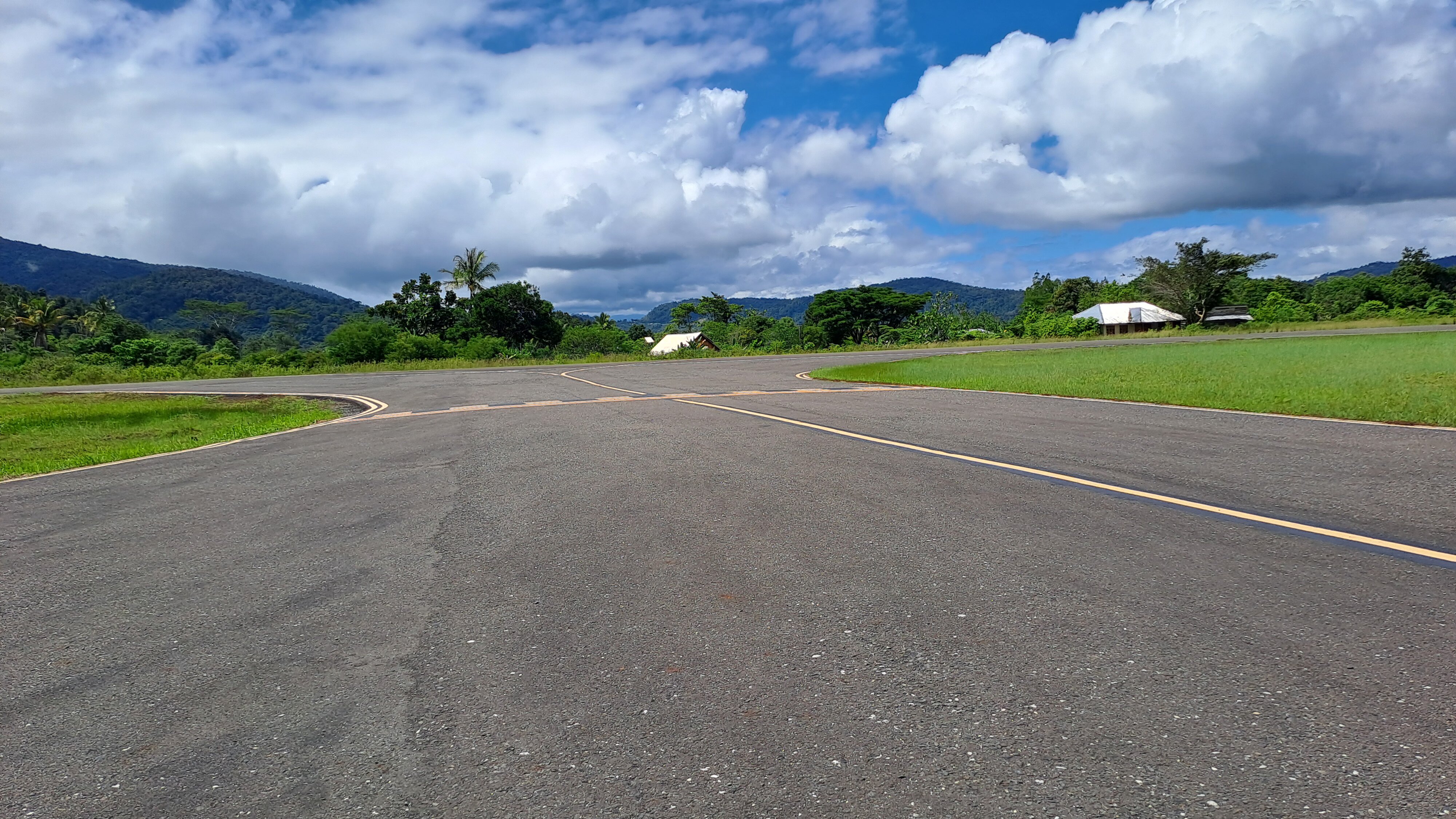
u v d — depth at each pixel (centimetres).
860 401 1287
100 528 543
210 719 238
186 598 364
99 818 188
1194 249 7550
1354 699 214
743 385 1889
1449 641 248
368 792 194
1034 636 268
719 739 211
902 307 8725
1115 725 207
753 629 287
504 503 548
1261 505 446
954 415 1014
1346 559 338
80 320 10406
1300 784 177
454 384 2453
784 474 605
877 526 430
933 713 218
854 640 272
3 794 201
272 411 1833
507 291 6894
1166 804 172
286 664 277
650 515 483
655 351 7781
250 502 614
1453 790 172
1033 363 2369
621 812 180
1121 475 554
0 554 482
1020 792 180
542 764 203
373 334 5172
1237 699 217
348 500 595
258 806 190
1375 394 1005
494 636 294
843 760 197
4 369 4653
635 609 315
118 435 1483
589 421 1098
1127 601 297
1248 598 295
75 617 344
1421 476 512
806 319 9231
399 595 350
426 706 238
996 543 386
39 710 250
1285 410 918
